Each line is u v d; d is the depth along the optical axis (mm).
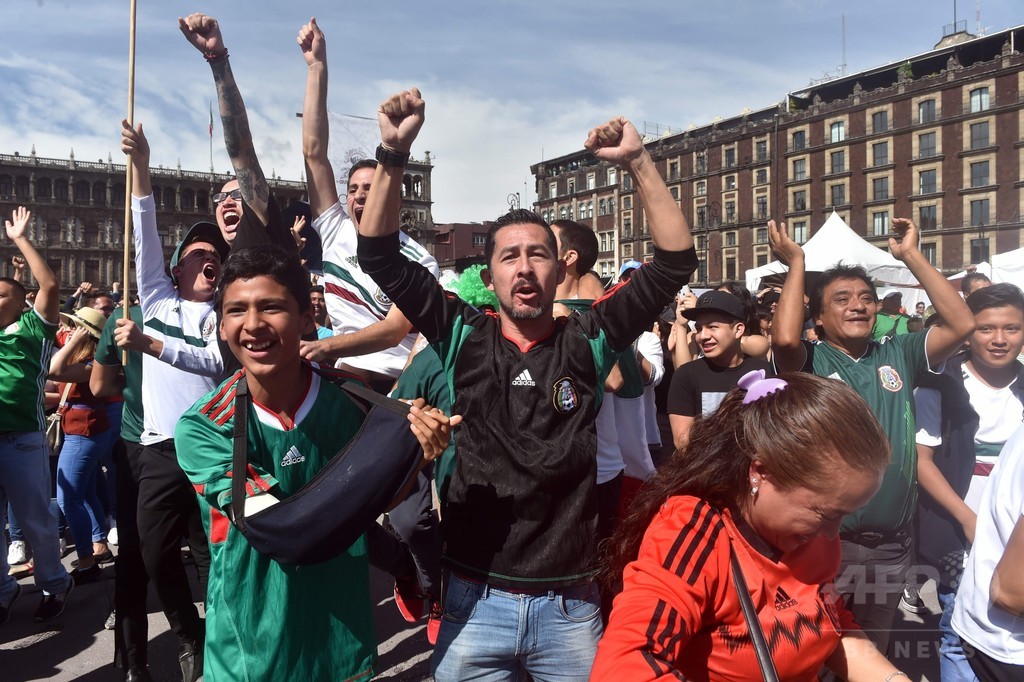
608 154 2047
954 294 2613
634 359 3004
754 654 1336
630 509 1532
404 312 2123
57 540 3984
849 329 2719
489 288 3166
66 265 66188
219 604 1825
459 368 2053
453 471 2020
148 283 3211
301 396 1942
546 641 1934
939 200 50781
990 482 1832
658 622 1250
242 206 2986
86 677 3361
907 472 2355
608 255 72250
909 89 51875
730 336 3350
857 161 54969
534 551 1904
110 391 3482
